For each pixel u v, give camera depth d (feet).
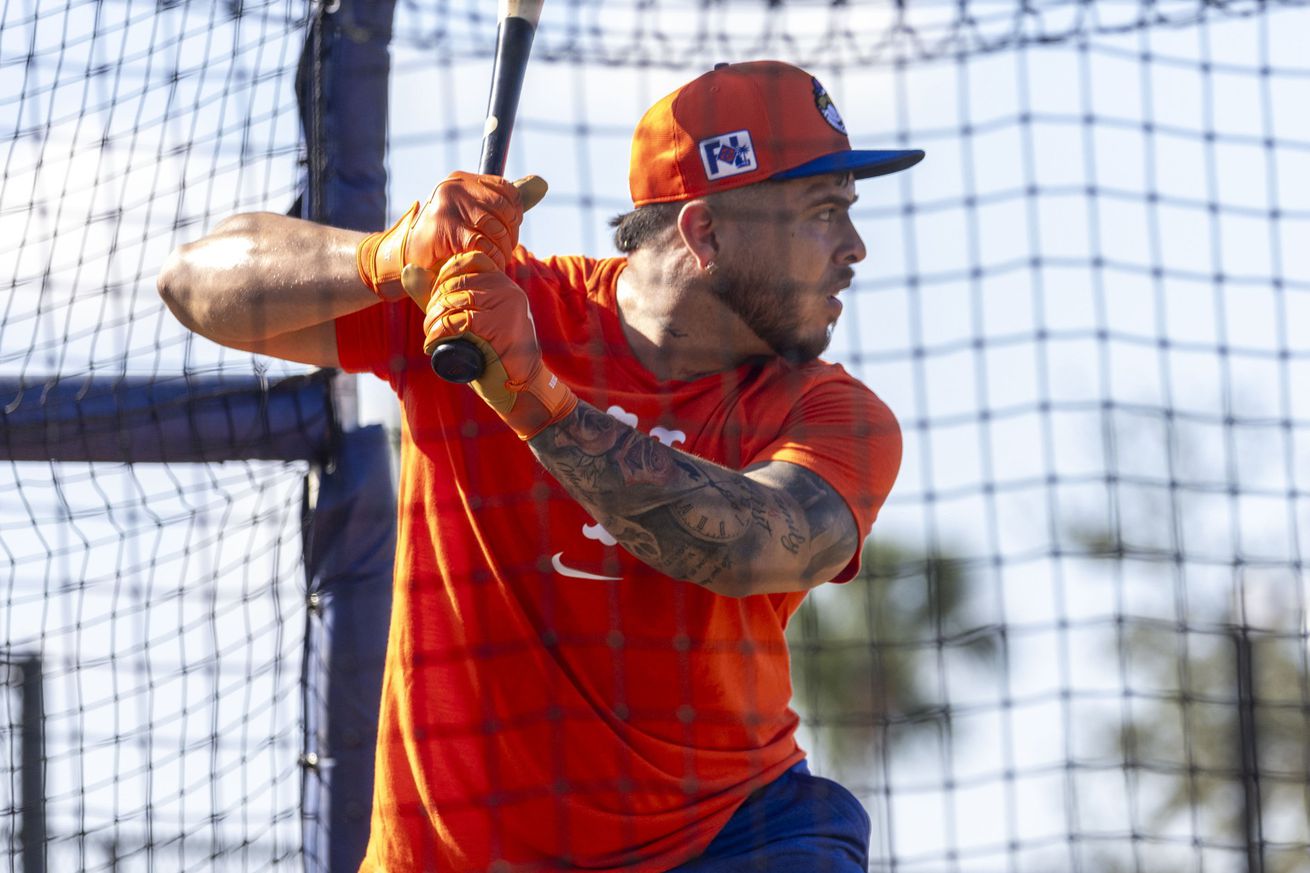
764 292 42.27
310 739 51.08
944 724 48.52
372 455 52.44
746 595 38.96
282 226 42.91
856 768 51.67
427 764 41.24
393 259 39.68
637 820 40.68
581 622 40.93
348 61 51.31
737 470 41.70
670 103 43.34
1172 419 50.47
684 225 42.45
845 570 41.63
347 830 50.16
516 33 44.73
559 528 41.04
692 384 42.78
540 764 40.75
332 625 51.37
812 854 41.32
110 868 48.78
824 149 42.80
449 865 40.93
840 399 42.57
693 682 41.14
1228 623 51.24
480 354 36.52
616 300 43.91
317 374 52.08
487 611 41.32
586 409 37.60
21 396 51.42
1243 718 50.75
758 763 42.39
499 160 43.65
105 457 51.80
